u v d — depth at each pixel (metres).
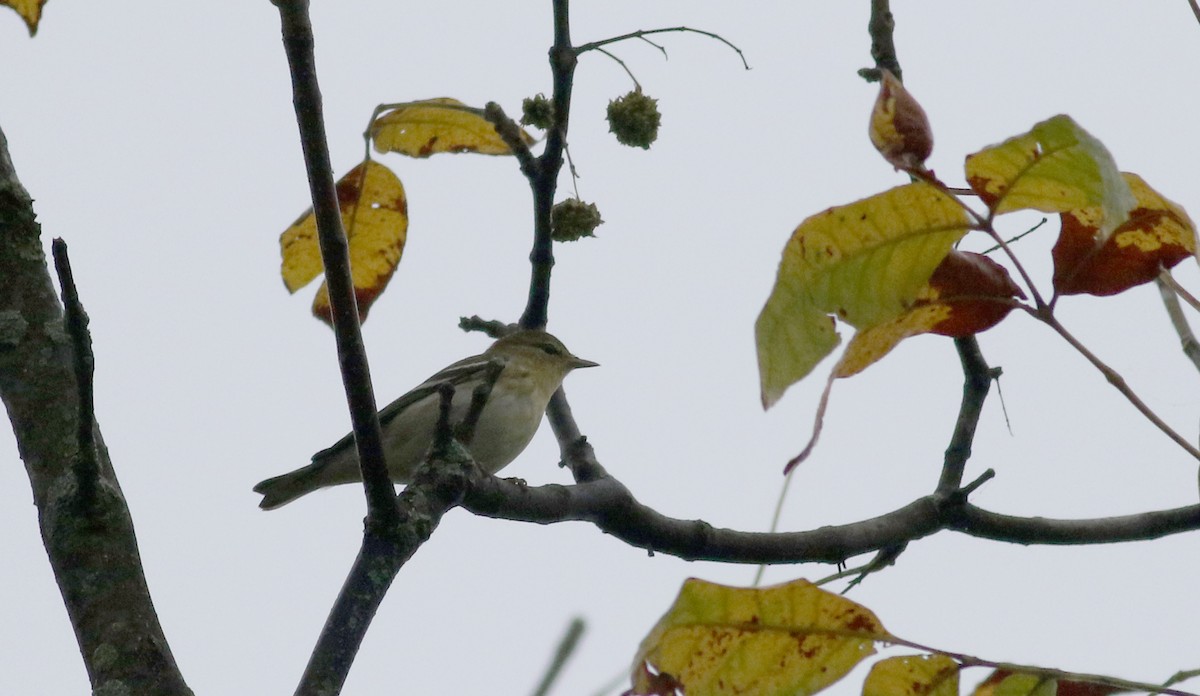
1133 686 4.72
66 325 5.70
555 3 7.45
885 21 6.96
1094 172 4.21
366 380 6.39
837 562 7.98
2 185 6.81
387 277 8.31
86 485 5.91
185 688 5.61
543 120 7.73
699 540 7.85
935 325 4.73
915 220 4.49
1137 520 8.08
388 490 6.50
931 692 4.82
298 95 5.97
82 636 5.72
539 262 8.35
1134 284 5.00
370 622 6.28
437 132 8.21
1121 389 4.58
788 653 4.74
